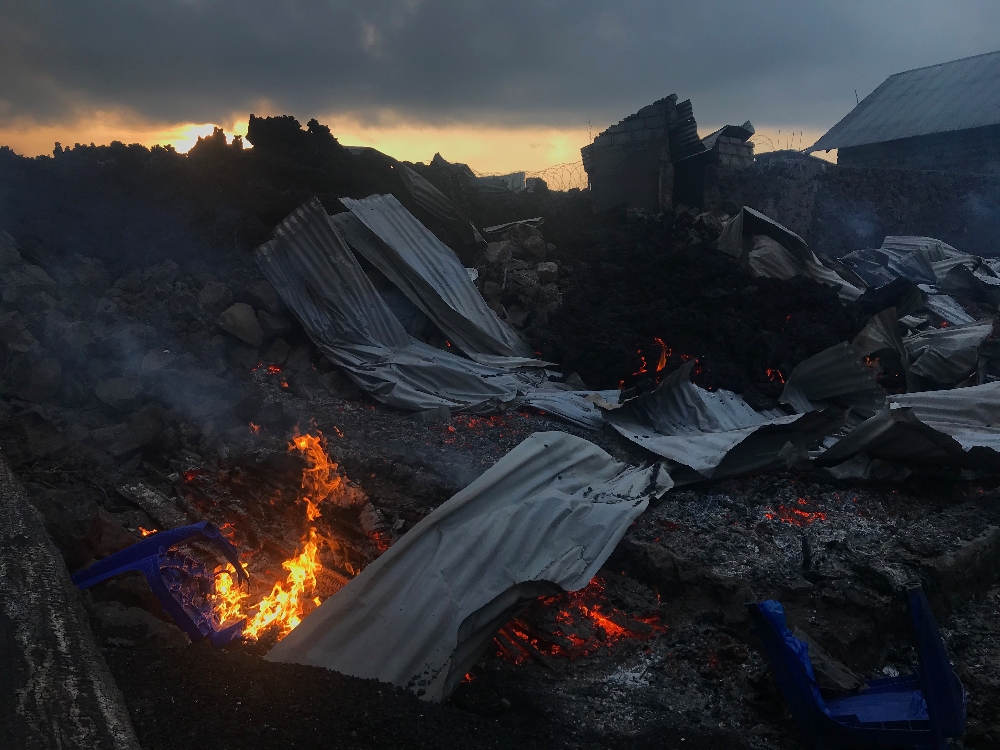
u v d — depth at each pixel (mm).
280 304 10883
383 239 11305
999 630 6512
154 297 10422
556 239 14203
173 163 12484
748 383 10477
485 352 11352
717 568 6578
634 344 11453
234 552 5578
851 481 8281
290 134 13602
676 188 18594
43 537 5379
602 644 5934
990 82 31422
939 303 15516
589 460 7602
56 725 3547
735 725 5199
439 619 5176
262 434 8711
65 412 8242
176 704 4062
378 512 6965
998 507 7723
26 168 11727
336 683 4566
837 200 21969
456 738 4316
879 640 6078
